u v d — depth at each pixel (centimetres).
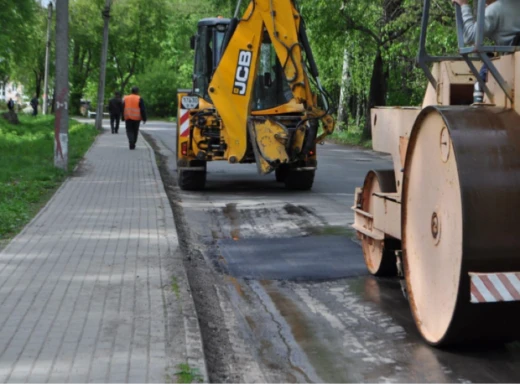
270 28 1862
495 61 690
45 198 1736
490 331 687
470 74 776
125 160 2684
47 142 3647
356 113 5672
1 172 2141
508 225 640
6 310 800
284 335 796
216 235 1373
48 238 1200
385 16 3878
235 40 1872
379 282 1014
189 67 9244
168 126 6612
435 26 3038
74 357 658
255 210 1664
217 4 4859
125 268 994
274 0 1861
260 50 1880
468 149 653
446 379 660
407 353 728
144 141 3906
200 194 1950
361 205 1077
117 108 4656
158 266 1007
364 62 4466
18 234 1232
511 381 653
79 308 809
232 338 788
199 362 649
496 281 631
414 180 762
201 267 1105
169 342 699
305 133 1859
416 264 762
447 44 3006
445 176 690
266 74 1962
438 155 704
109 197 1694
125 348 682
